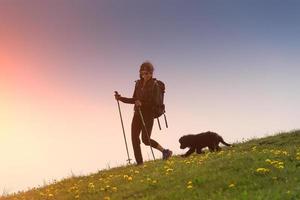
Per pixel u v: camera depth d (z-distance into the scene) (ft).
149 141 65.87
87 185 55.31
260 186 42.01
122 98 67.15
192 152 80.07
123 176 56.39
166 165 59.00
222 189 43.01
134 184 50.11
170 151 66.28
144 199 43.50
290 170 46.24
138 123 65.41
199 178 46.80
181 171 52.37
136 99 66.08
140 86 66.08
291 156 53.31
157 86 65.57
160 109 65.87
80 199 48.70
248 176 45.21
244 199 37.83
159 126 66.54
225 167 50.80
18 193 63.46
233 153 62.75
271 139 81.87
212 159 59.57
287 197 37.14
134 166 65.98
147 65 65.67
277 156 54.03
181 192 43.55
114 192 48.93
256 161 51.13
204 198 40.65
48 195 53.67
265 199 37.24
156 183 48.39
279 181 42.96
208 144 79.51
